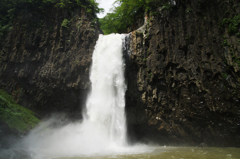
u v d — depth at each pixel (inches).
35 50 924.0
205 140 672.4
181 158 474.0
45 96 887.1
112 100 828.0
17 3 945.5
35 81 887.7
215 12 641.0
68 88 901.8
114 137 781.9
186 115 690.8
